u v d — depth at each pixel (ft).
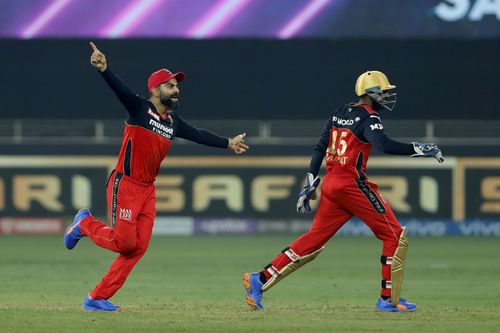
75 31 322.14
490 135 330.75
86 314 110.42
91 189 320.09
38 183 319.88
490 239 301.43
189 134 115.65
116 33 322.34
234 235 316.19
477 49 333.42
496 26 323.16
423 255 237.04
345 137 112.47
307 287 158.71
